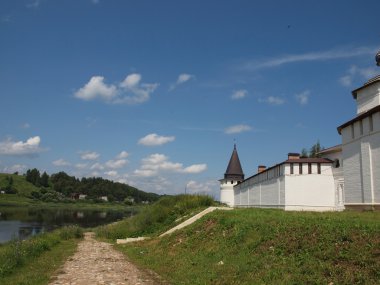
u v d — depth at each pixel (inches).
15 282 570.3
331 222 639.1
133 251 1003.9
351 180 1188.5
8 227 2504.9
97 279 597.9
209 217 1046.4
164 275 636.1
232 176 3029.0
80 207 6314.0
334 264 483.8
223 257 679.7
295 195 1612.9
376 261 447.8
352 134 1197.7
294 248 573.6
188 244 900.0
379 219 693.9
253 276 526.3
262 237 674.2
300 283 462.3
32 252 866.8
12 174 7647.6
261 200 1966.0
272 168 1807.3
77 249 1082.1
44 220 3302.2
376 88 1267.2
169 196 1754.4
